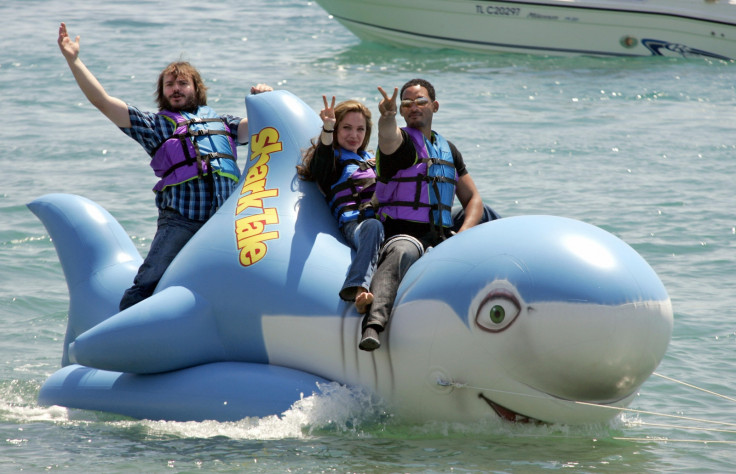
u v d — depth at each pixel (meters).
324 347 17.38
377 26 76.81
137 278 19.69
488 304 15.89
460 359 16.19
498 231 16.75
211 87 59.84
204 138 20.06
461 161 19.58
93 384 19.09
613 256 16.19
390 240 17.72
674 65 71.50
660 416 19.08
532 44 73.62
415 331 16.48
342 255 18.16
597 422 17.06
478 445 16.52
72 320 21.16
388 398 17.06
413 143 18.20
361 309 16.88
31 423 18.17
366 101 56.94
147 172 41.53
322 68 68.00
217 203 19.92
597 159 44.44
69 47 19.25
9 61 67.81
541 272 15.80
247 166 19.92
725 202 37.31
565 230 16.53
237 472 15.30
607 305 15.56
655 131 50.38
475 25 73.88
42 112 53.28
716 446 17.05
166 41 78.81
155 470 15.42
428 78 64.94
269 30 86.50
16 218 35.12
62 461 15.86
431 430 17.16
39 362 22.98
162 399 18.06
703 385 20.91
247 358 18.23
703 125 51.94
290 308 17.58
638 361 15.99
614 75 67.25
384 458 15.86
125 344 18.14
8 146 45.75
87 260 21.30
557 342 15.56
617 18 72.06
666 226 34.31
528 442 16.72
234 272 18.12
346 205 18.67
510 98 58.81
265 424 17.14
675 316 25.59
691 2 71.50
